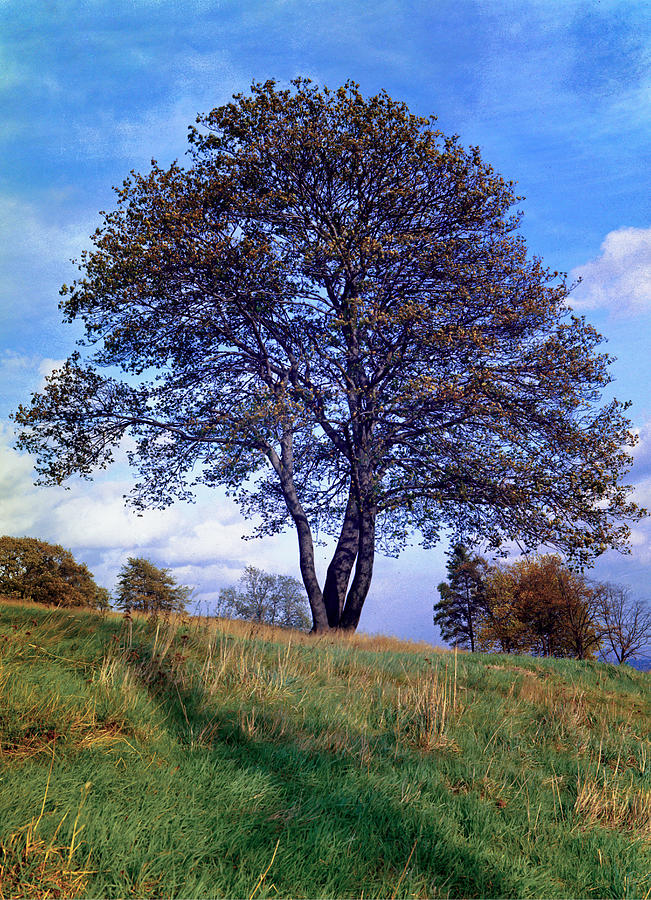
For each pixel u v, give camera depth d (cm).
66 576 3697
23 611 793
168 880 283
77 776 361
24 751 382
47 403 1741
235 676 650
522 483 1594
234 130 1672
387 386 1650
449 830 413
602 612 3284
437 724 654
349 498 1811
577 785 544
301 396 1602
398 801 436
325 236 1681
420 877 344
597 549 1504
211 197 1631
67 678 507
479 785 520
